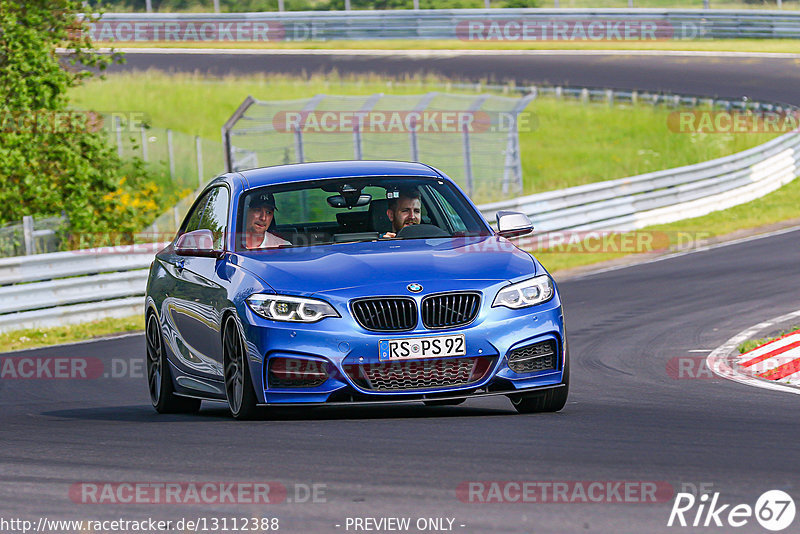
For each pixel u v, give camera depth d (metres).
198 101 133.25
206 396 28.91
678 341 41.53
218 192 31.06
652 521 15.80
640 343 41.66
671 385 32.34
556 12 162.88
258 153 108.69
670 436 22.48
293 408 27.11
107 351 48.19
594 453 20.56
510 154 106.00
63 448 23.62
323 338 24.69
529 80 141.62
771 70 146.00
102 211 78.25
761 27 163.00
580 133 131.75
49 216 74.06
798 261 63.28
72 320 58.12
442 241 28.08
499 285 25.56
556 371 25.88
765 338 40.19
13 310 56.06
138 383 40.00
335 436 23.00
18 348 51.91
